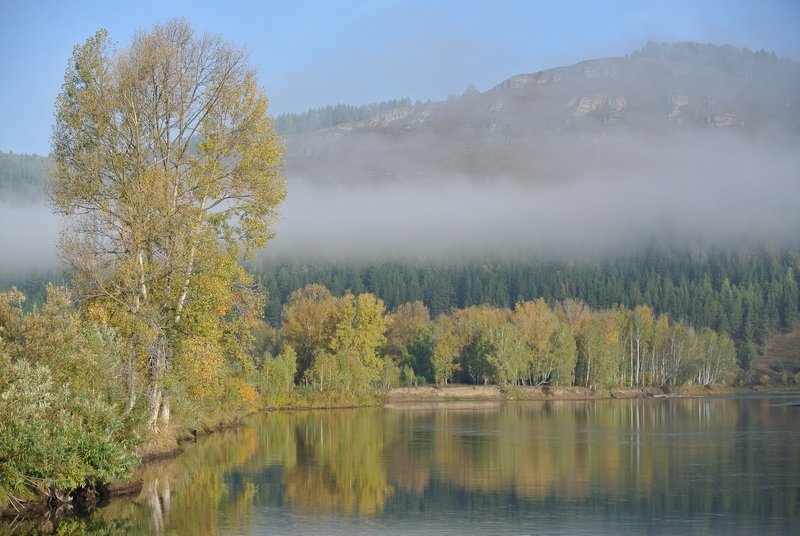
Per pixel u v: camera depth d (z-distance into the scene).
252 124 46.56
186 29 46.84
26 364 33.22
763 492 40.69
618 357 164.25
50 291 38.88
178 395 54.25
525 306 187.25
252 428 79.19
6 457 32.28
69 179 44.66
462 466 49.88
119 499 38.22
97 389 38.22
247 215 46.97
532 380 165.75
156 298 45.56
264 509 36.03
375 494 39.88
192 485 42.25
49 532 31.58
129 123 45.50
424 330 165.00
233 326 49.31
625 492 40.62
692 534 31.77
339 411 112.44
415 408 120.06
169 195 45.66
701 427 79.75
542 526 33.00
